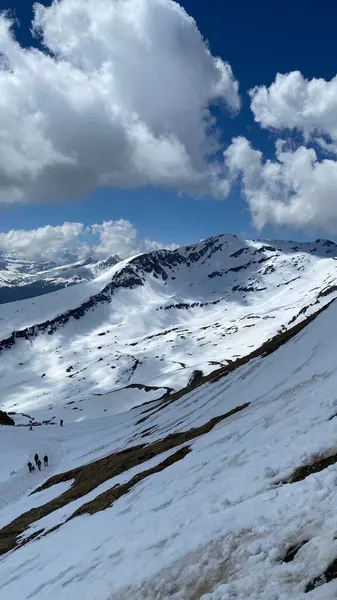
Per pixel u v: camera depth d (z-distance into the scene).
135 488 23.34
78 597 11.20
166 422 52.19
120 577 10.93
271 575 7.69
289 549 8.27
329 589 6.59
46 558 17.86
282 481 11.95
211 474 16.39
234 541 9.59
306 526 8.67
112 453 46.94
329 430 13.75
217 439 23.89
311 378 27.88
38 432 81.56
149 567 10.46
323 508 9.01
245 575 8.12
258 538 9.18
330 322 41.84
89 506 25.38
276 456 14.10
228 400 43.88
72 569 13.99
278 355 47.78
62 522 25.22
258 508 10.58
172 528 12.38
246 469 14.40
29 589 14.71
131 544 12.87
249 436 19.84
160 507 15.73
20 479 49.12
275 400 28.42
